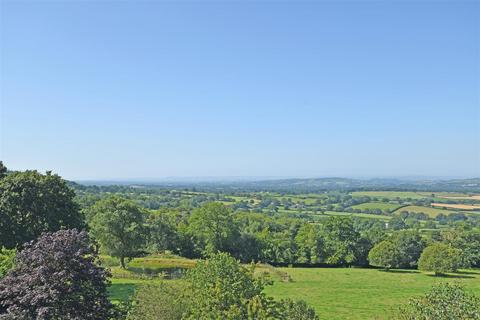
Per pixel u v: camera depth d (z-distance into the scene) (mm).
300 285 70125
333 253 98875
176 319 22781
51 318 18344
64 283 19172
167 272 63469
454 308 18047
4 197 45219
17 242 43500
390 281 77688
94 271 20000
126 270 66000
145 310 22906
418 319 18453
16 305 18438
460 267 95875
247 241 99375
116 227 67625
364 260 100812
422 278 82438
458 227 113250
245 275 21906
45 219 45688
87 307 19516
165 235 94750
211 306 20469
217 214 94750
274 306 21750
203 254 93812
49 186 48406
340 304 55938
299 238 101312
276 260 99375
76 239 20531
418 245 97875
